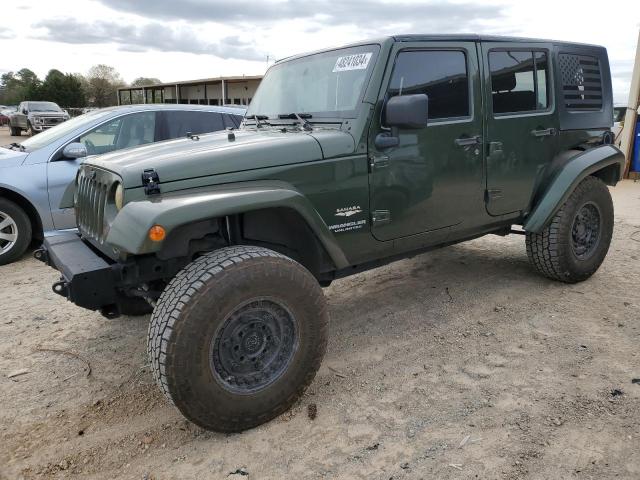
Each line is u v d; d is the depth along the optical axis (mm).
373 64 3254
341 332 3914
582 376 3154
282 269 2654
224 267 2523
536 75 4203
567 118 4465
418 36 3428
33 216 5891
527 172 4184
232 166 2830
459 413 2838
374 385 3154
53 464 2535
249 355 2672
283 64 4078
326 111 3439
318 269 3258
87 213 3242
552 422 2721
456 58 3643
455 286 4770
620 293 4473
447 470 2410
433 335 3807
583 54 4660
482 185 3879
